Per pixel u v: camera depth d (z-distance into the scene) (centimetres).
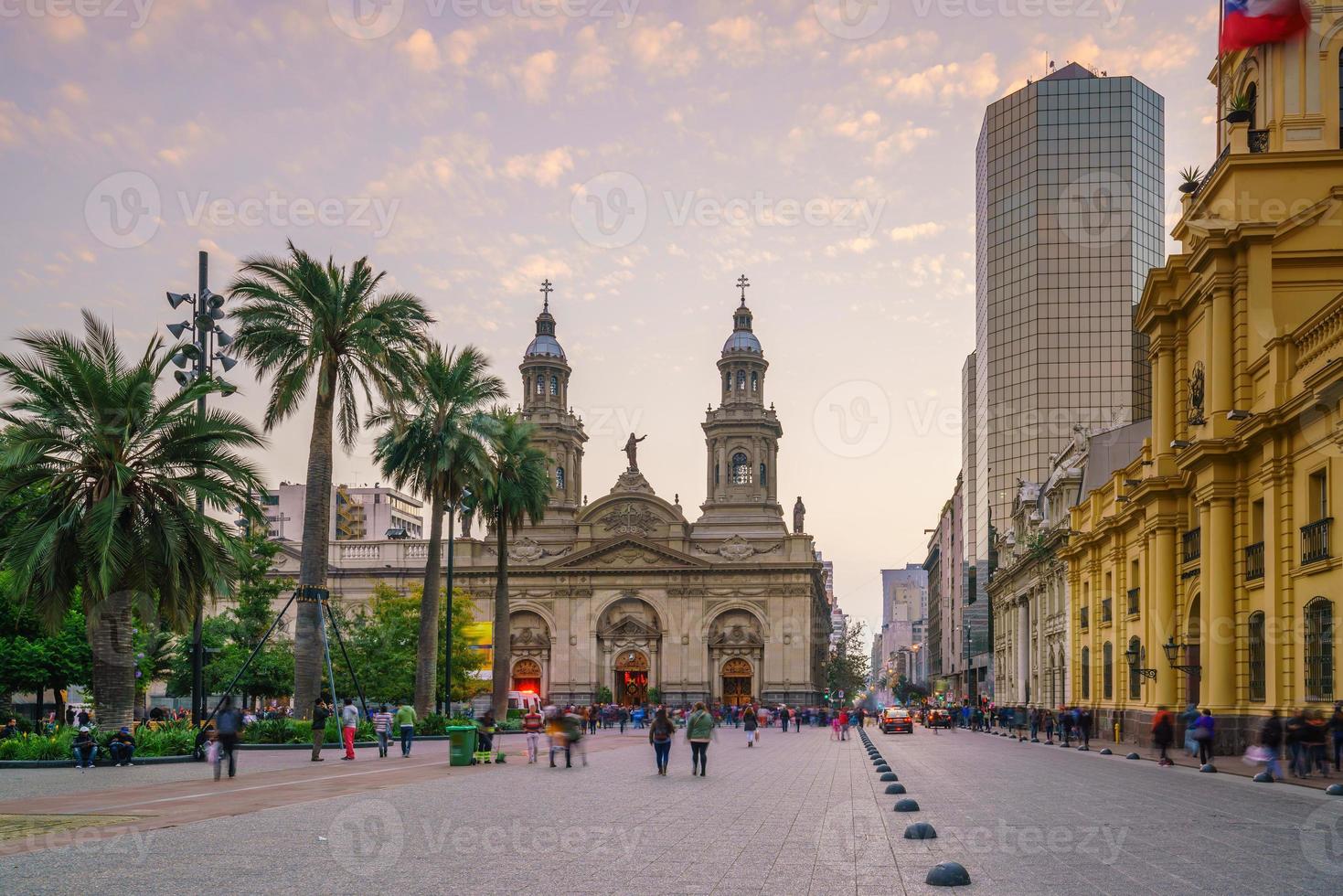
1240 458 3166
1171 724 3117
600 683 10894
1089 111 11231
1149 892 1073
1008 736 6203
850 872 1198
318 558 3878
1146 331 3962
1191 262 3384
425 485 5078
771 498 11562
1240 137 3319
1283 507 2886
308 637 3872
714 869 1223
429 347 4200
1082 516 5369
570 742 3097
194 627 3441
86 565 2969
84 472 3050
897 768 3077
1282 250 3183
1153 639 3953
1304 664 2755
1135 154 11181
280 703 8238
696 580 10925
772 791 2275
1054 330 11088
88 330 3098
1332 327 2673
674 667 10800
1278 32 3353
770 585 10838
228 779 2484
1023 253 11306
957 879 1106
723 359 11831
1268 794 2158
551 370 12144
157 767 2895
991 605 8756
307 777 2558
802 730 8450
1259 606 3041
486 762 3269
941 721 7975
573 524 11525
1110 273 11062
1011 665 7812
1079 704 5369
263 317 3859
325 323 3894
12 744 3030
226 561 3256
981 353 12025
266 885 1109
